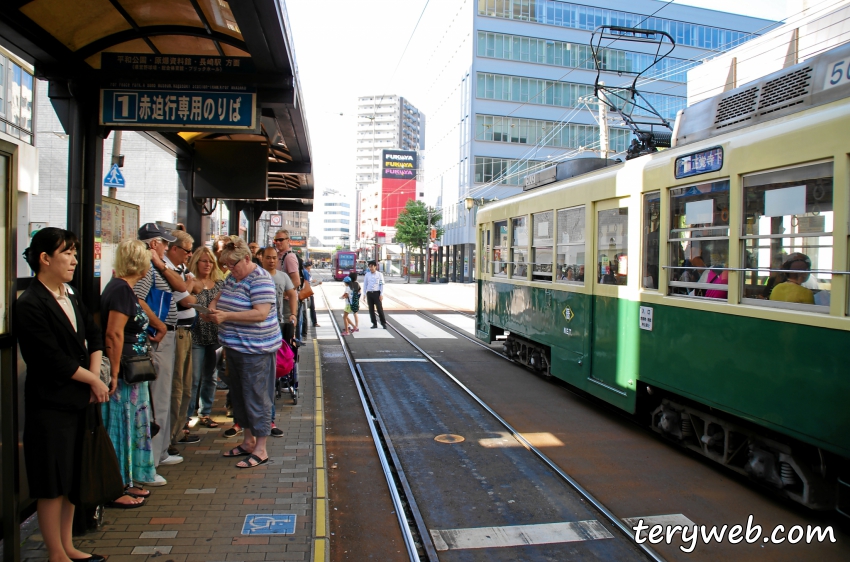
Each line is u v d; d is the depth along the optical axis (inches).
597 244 302.7
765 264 191.5
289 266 325.4
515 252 427.8
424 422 286.4
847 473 171.2
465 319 751.7
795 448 184.7
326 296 1135.6
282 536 157.9
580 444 255.0
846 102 166.7
